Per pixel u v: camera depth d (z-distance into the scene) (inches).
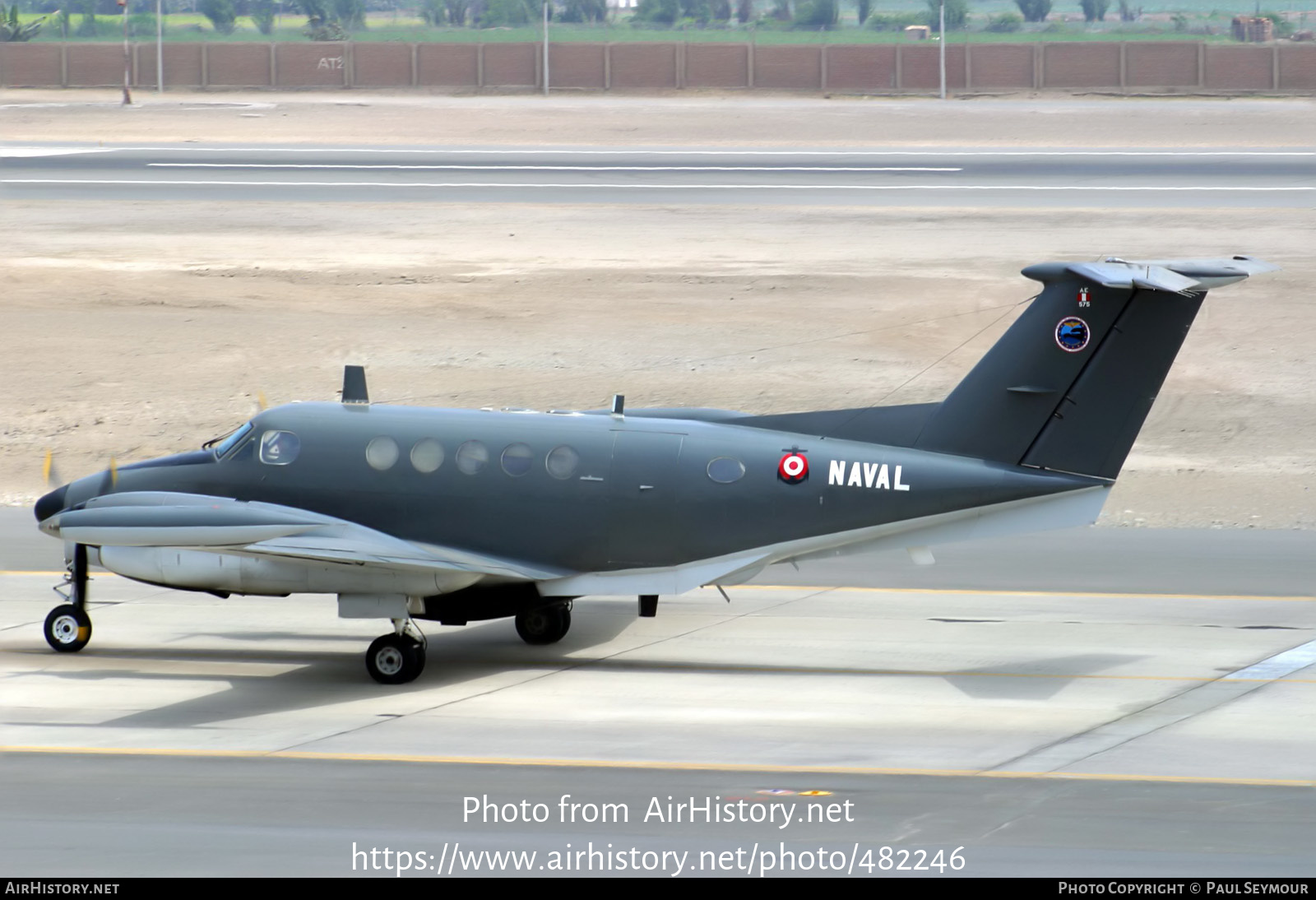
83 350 5305.1
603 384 4990.2
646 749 1962.4
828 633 2642.7
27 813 1712.6
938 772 1849.2
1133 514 3848.4
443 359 5226.4
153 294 5885.8
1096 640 2571.4
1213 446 4480.8
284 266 6279.5
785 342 5349.4
